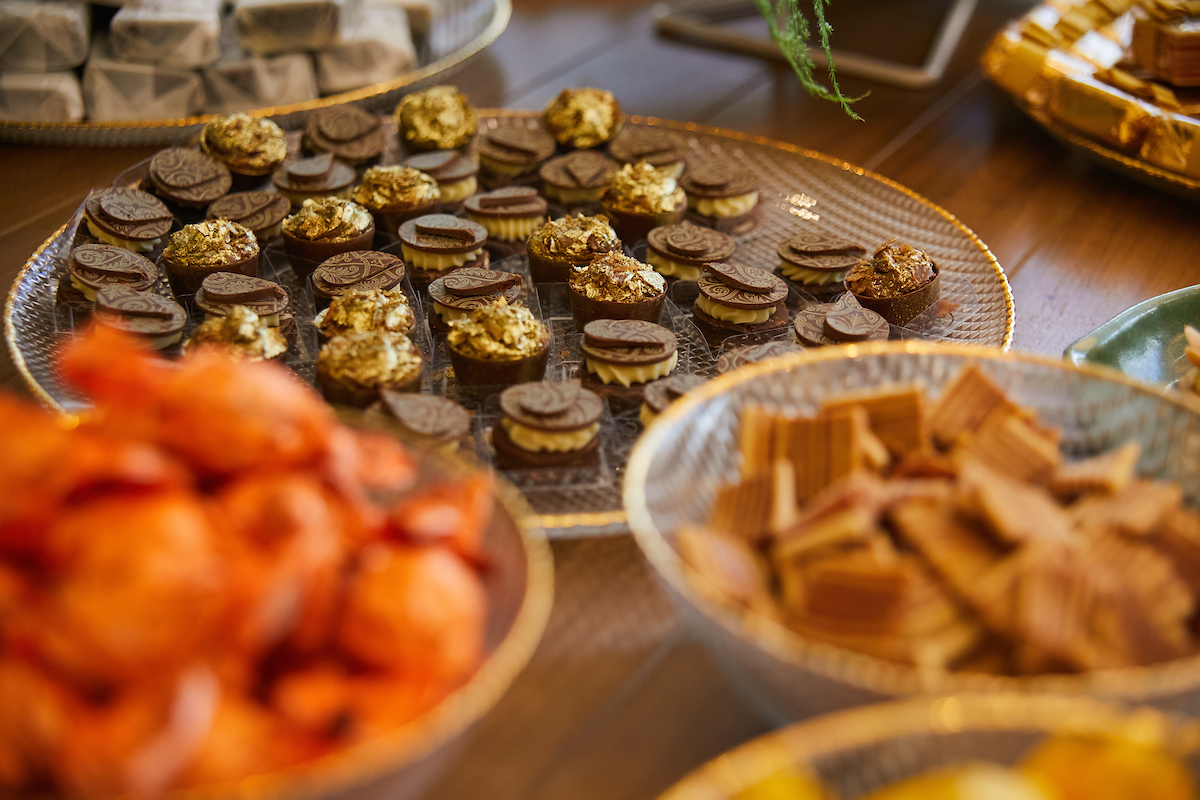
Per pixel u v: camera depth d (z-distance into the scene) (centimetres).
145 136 81
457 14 94
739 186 76
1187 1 78
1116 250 75
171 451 46
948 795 39
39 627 42
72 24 81
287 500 44
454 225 73
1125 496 53
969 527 52
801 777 41
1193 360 61
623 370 66
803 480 54
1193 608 52
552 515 59
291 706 45
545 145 80
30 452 44
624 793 52
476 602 48
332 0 83
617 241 73
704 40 95
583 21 98
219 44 85
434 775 49
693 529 52
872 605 50
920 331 68
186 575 41
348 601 46
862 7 101
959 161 82
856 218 75
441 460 53
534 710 54
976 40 97
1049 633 48
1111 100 77
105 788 41
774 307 70
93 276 68
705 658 55
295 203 75
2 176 78
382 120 83
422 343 67
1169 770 41
